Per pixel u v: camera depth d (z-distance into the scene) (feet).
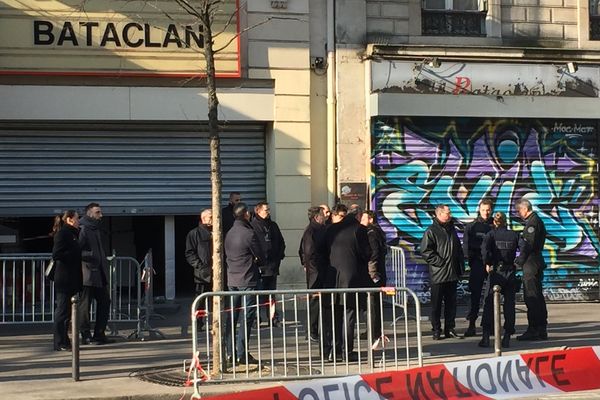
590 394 25.72
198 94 45.32
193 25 44.62
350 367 29.40
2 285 39.52
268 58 46.19
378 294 32.09
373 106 46.55
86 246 35.06
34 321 39.32
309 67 46.98
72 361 28.81
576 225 49.83
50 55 43.57
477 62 47.98
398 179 47.47
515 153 49.11
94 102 44.11
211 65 29.63
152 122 45.42
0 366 30.68
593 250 50.01
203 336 37.32
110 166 45.42
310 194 46.80
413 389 21.76
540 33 50.14
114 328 37.91
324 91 47.57
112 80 44.32
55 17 43.60
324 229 33.37
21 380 28.14
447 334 37.19
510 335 34.91
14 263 39.19
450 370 22.17
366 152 47.42
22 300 39.58
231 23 45.34
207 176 46.42
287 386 21.12
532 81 48.73
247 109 45.91
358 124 47.42
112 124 45.24
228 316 29.53
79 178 45.09
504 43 49.47
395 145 47.44
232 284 30.45
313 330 33.53
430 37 48.52
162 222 49.67
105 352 33.60
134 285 41.83
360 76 47.57
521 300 48.08
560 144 49.70
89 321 35.70
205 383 26.53
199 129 46.26
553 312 45.78
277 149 46.26
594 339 36.29
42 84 43.60
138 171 45.70
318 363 30.17
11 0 43.24
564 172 49.73
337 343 30.81
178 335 37.78
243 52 45.83
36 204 44.62
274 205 46.44
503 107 48.21
